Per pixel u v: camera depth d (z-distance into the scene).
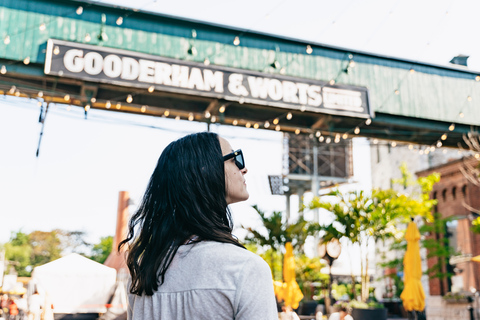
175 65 14.23
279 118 17.08
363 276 18.45
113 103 14.97
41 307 11.98
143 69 13.79
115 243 19.86
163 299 1.06
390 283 27.67
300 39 16.33
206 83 14.52
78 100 14.21
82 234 66.69
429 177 19.00
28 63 13.05
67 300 15.92
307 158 42.12
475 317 19.19
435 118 18.17
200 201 1.16
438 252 21.86
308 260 22.08
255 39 15.80
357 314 14.76
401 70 18.03
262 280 1.00
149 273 1.09
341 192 18.86
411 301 13.05
